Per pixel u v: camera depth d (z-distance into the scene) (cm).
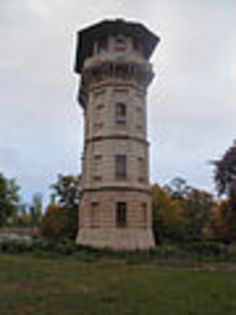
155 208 5981
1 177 5856
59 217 5516
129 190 3775
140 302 1452
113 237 3631
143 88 4197
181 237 5962
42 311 1292
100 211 3753
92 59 4203
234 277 2292
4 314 1245
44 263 2817
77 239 4141
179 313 1280
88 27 4188
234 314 1287
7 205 5806
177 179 7600
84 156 4244
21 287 1758
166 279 2112
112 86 4019
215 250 3847
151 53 4641
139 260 3127
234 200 4378
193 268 2831
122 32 4172
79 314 1256
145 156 4056
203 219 6881
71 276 2147
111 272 2377
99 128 4038
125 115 3988
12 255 3444
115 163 3841
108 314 1259
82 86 4466
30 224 12481
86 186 3969
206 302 1471
